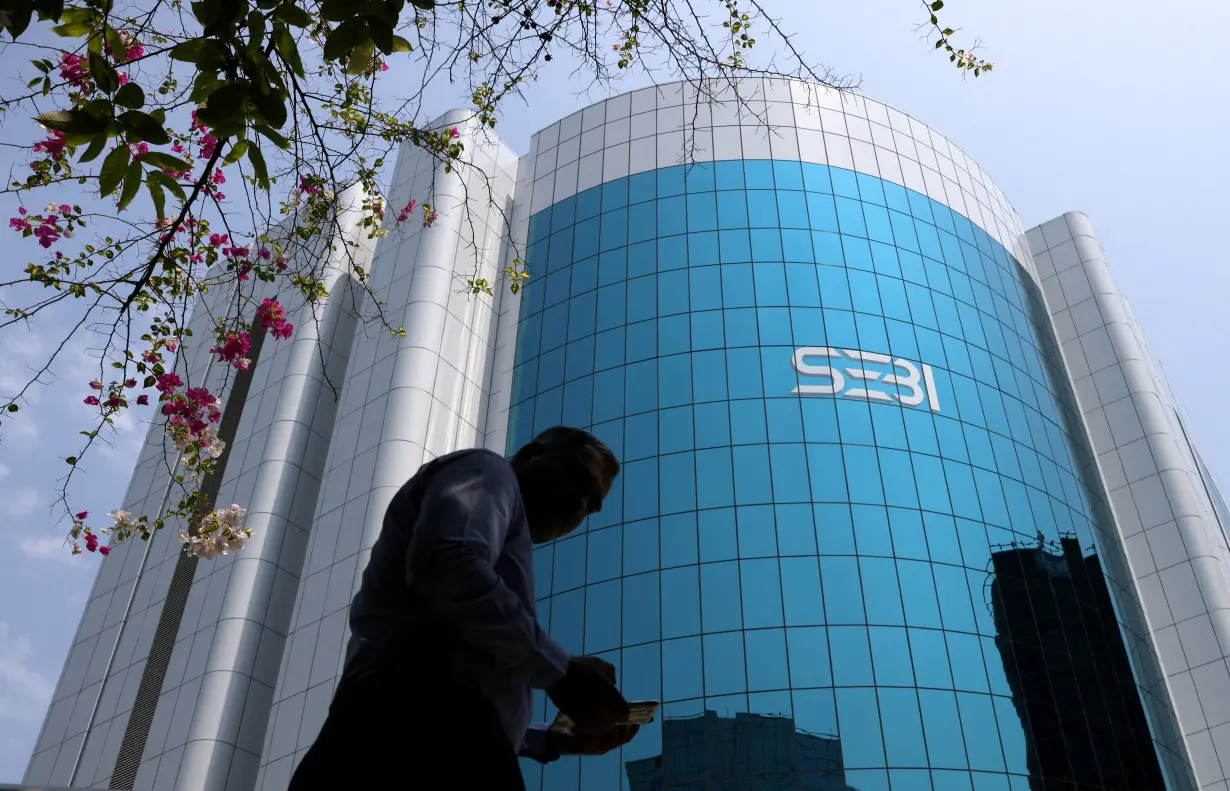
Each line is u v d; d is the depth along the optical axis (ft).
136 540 142.72
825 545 102.17
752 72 29.50
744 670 94.73
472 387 130.00
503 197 150.30
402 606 7.00
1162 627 117.29
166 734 109.70
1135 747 99.19
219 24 15.02
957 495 109.60
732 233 129.29
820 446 109.81
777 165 135.54
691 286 125.49
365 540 111.55
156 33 21.75
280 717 104.22
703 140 139.54
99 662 129.49
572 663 6.82
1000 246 146.61
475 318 135.64
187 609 122.42
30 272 27.04
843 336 119.44
